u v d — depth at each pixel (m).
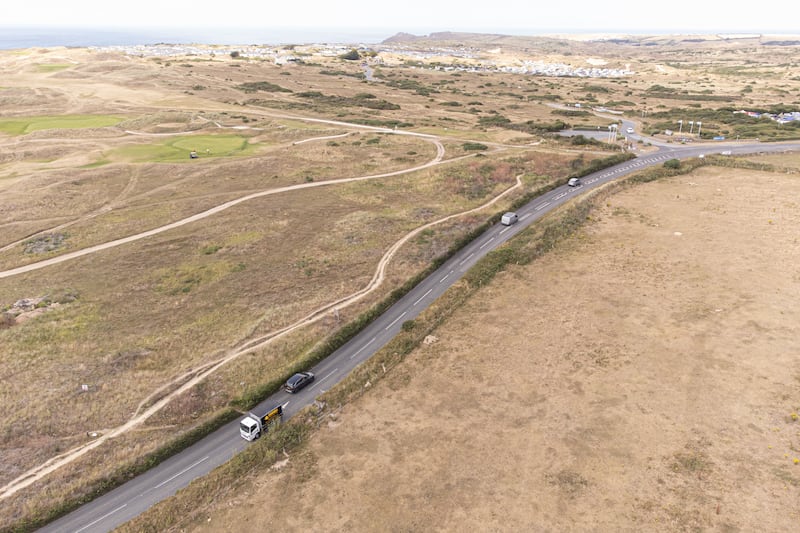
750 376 37.31
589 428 33.56
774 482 28.48
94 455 33.03
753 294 48.44
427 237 66.38
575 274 55.22
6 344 43.78
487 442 32.91
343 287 54.44
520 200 78.25
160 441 34.38
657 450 31.45
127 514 29.47
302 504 29.05
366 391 38.84
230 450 34.28
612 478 29.59
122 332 46.38
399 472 30.92
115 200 79.44
